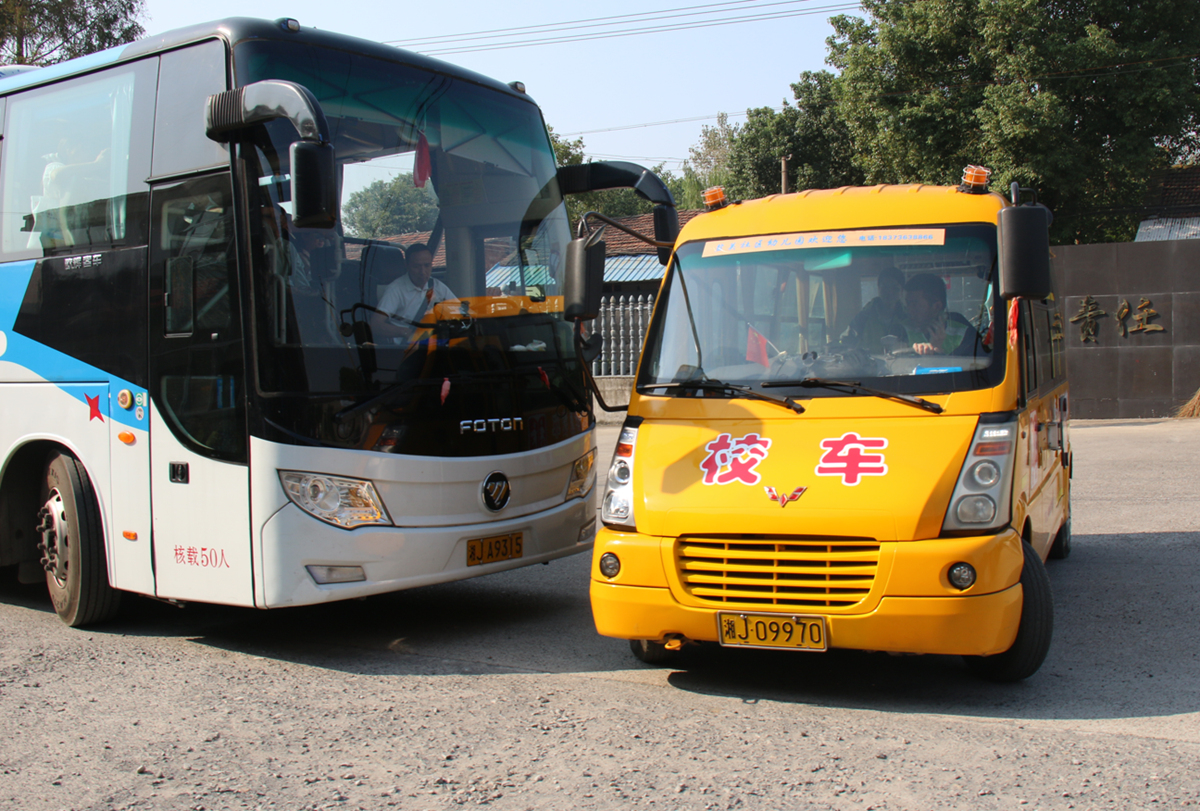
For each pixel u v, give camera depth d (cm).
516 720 435
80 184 601
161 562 554
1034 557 452
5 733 428
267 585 510
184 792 366
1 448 635
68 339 598
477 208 620
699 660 523
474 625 610
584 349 548
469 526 564
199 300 535
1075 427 1552
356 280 544
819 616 417
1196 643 527
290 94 482
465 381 572
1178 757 377
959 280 493
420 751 401
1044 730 408
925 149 2622
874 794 349
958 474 426
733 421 478
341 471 520
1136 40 2509
